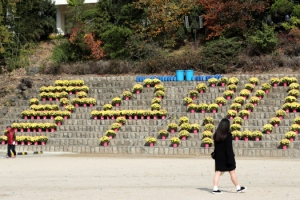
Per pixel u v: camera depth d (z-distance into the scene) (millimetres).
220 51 41031
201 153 30406
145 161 26844
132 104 36344
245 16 43906
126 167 24078
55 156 30234
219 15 44438
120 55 44938
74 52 45500
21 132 35156
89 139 33250
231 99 35062
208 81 36656
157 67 42125
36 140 33688
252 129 31812
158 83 37438
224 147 16141
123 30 45031
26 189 18203
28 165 25469
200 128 32594
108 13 46812
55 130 35156
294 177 20250
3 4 45750
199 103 35094
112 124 33906
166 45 45938
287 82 35344
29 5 48812
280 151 29016
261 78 36844
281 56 40625
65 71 43344
